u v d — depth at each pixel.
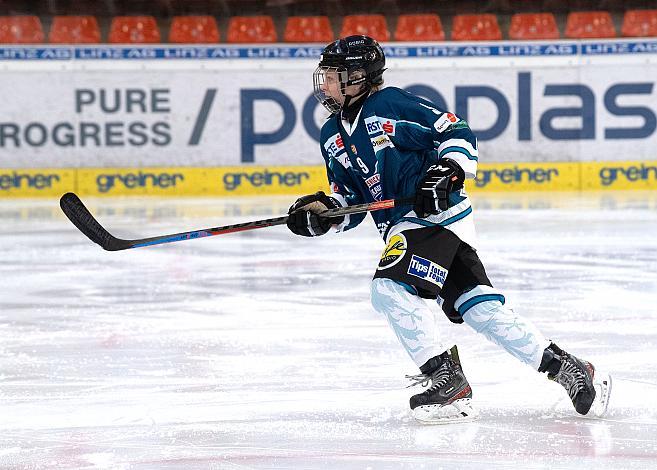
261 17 49.16
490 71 46.75
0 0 49.94
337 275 21.70
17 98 45.97
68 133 46.28
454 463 8.88
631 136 46.94
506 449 9.29
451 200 10.66
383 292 10.49
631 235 28.12
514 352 10.54
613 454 9.08
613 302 17.81
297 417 10.65
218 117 46.72
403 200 10.39
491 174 46.94
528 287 19.58
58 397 11.65
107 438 9.90
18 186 46.25
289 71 46.81
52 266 23.69
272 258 24.67
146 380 12.48
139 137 46.53
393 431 10.03
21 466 8.98
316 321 16.44
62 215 36.72
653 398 11.21
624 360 13.23
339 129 11.20
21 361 13.67
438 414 10.29
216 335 15.40
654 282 20.05
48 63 46.00
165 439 9.84
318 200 11.22
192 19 48.91
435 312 16.86
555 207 37.19
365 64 10.78
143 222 32.97
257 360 13.57
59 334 15.62
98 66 46.22
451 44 46.69
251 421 10.50
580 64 46.72
